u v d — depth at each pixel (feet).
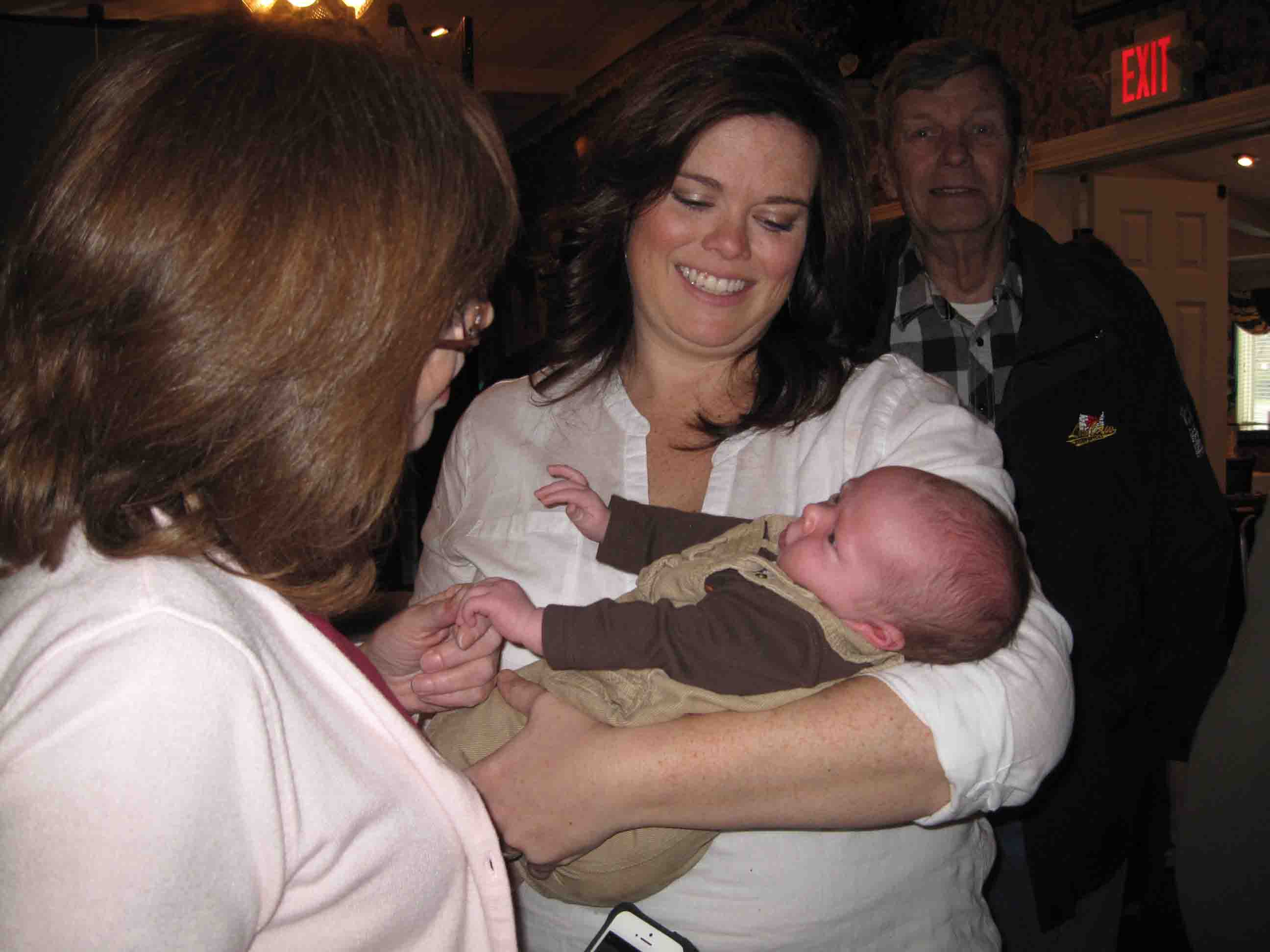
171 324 2.01
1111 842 6.52
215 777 1.92
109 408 2.06
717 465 4.32
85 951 1.72
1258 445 28.22
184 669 1.92
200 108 2.05
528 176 33.96
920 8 13.28
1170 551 7.27
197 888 1.86
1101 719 6.56
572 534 4.37
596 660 3.54
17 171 11.72
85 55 11.85
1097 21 13.78
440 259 2.29
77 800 1.74
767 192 3.98
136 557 2.07
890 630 3.57
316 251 2.09
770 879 3.63
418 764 2.54
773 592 3.66
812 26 13.69
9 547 2.11
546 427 4.68
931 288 8.55
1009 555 3.54
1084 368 7.15
